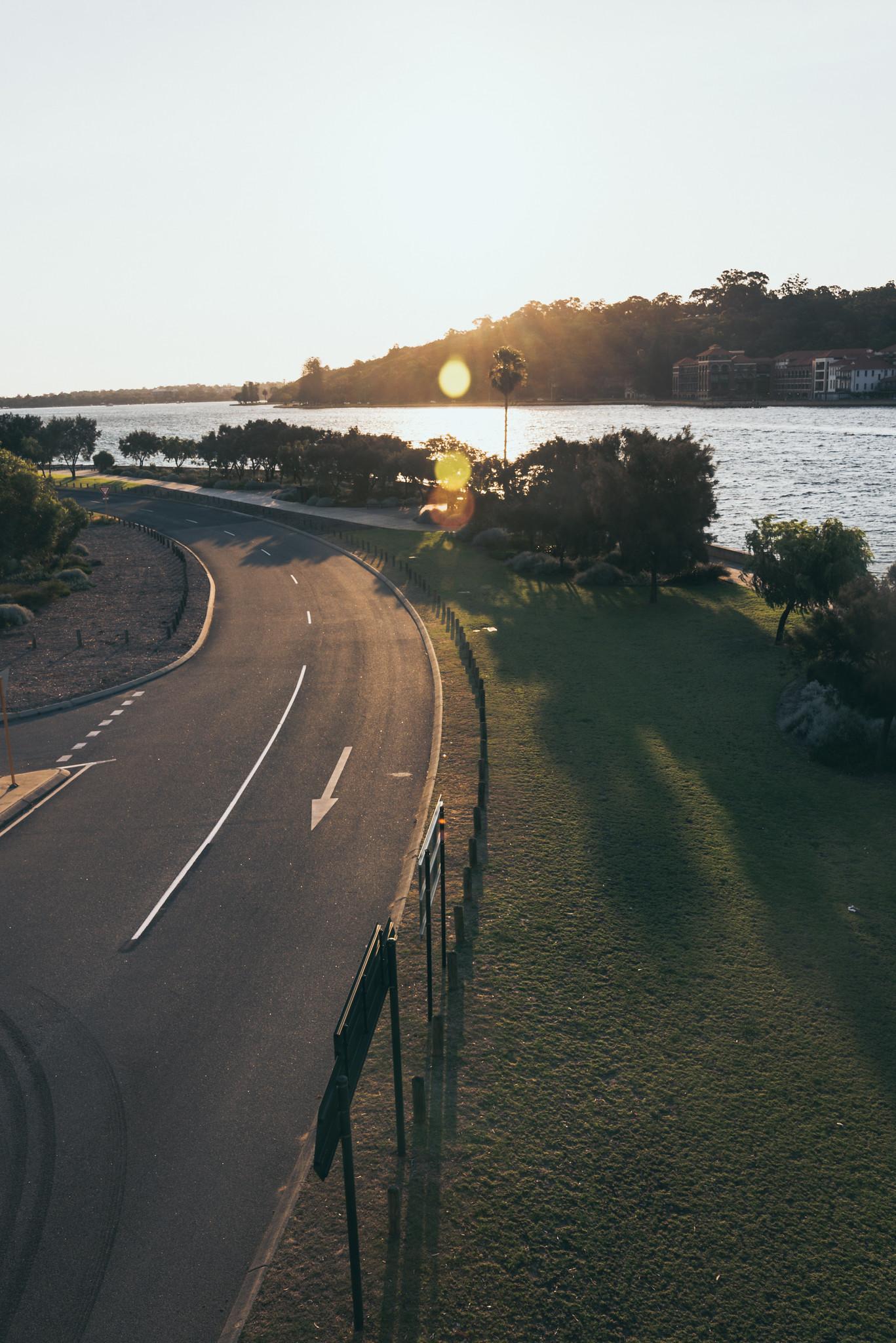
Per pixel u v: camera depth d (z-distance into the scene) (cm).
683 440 4553
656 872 1925
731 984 1550
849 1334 938
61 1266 1023
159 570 6328
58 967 1622
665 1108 1263
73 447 15962
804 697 2995
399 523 7981
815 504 10431
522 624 4247
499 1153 1176
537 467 6800
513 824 2138
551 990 1521
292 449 10600
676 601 4659
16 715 3131
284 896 1847
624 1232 1061
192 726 2962
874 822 2209
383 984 1116
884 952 1659
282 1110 1263
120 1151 1195
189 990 1544
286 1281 996
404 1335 932
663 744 2694
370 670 3559
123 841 2122
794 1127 1232
